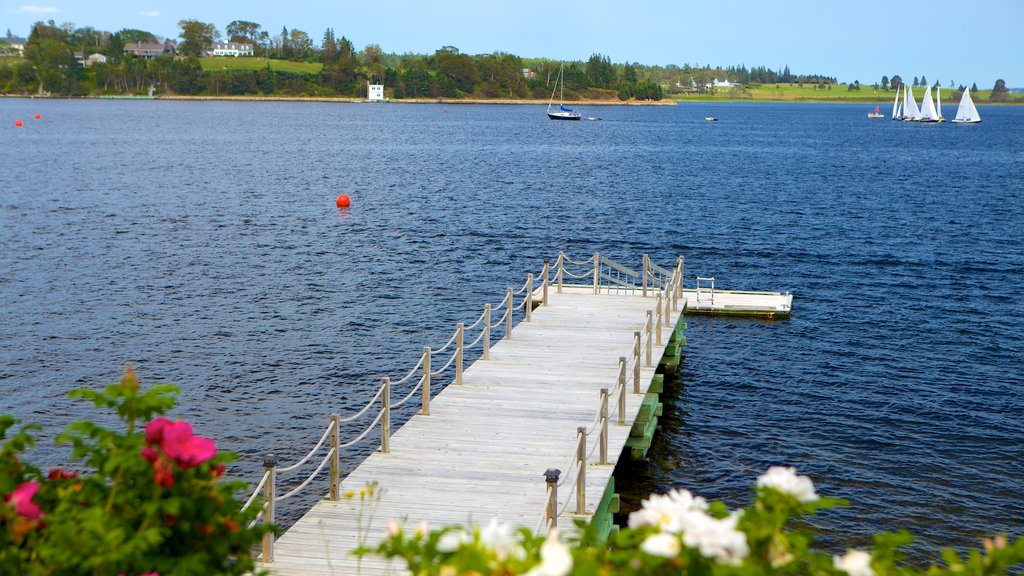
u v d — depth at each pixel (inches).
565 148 4328.3
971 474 661.3
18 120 5620.1
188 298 1157.7
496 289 1262.3
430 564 171.9
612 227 1818.4
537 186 2566.4
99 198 2112.5
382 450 518.6
